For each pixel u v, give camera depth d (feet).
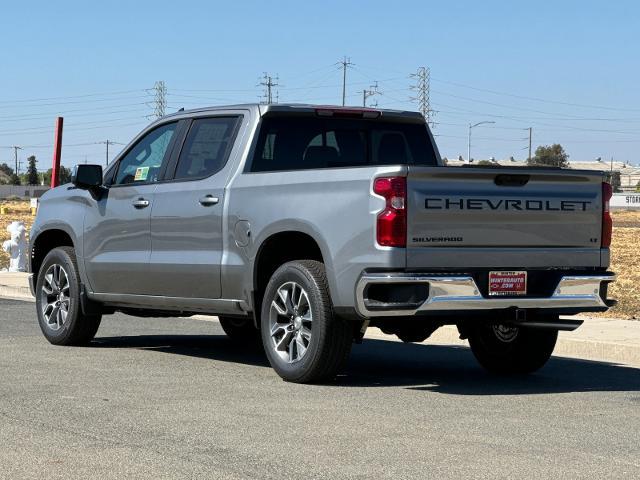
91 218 36.42
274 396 27.20
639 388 30.17
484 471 19.34
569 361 36.65
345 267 28.12
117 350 36.55
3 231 159.22
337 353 28.86
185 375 30.71
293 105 32.76
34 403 25.70
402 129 34.88
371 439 21.97
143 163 35.53
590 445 21.80
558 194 29.73
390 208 27.45
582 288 29.99
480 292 28.40
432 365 34.96
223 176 32.22
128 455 20.27
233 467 19.42
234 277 31.37
